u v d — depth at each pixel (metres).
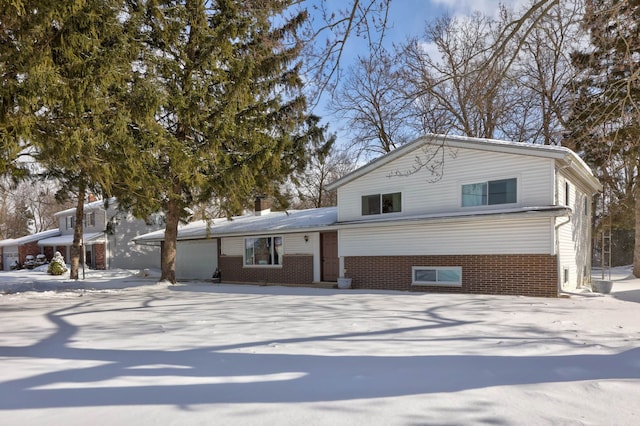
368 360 4.95
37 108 8.43
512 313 8.38
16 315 9.05
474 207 12.95
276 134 15.33
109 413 3.40
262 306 10.03
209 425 3.15
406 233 14.21
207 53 13.98
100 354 5.35
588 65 8.24
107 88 9.69
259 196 18.33
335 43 6.92
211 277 21.83
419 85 11.05
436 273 13.50
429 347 5.58
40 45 8.12
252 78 14.42
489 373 4.38
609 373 4.32
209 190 15.07
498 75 7.77
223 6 14.30
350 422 3.19
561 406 3.47
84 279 21.78
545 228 11.41
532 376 4.26
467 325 7.14
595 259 27.66
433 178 13.82
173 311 9.34
